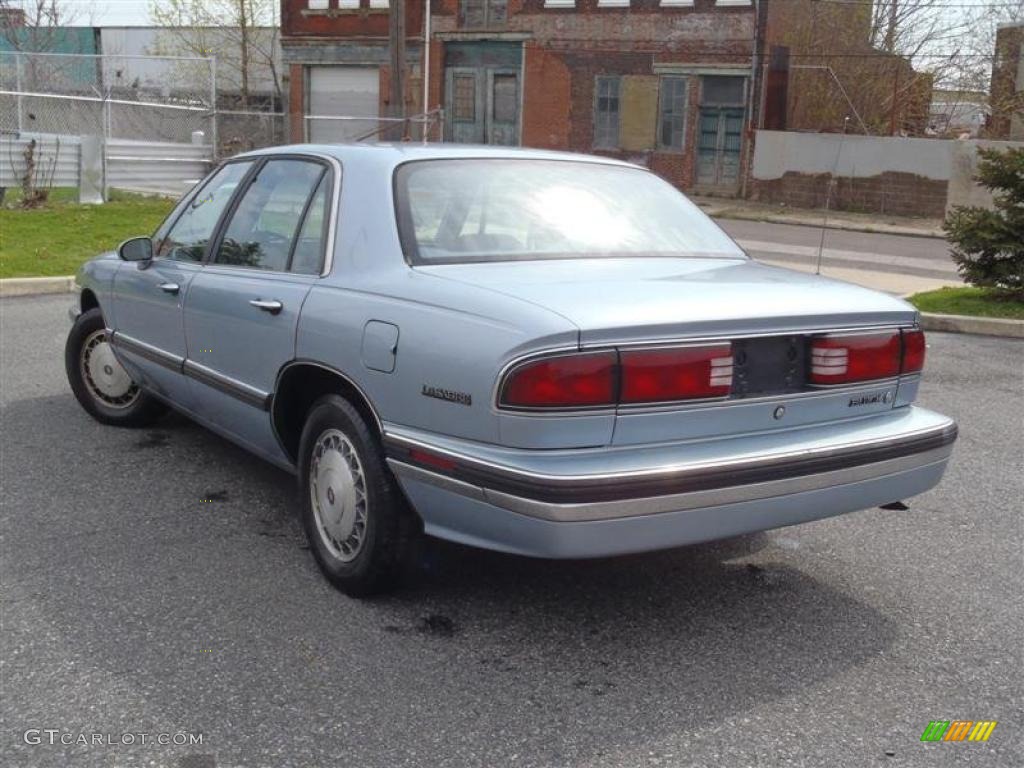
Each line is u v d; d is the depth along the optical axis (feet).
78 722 10.33
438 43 112.88
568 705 10.87
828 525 16.69
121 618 12.57
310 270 13.99
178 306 16.58
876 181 92.63
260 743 10.03
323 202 14.39
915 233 79.61
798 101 103.50
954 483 19.01
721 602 13.58
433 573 14.11
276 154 16.03
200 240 16.88
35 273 39.01
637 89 103.55
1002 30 98.68
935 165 89.92
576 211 14.35
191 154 72.33
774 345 12.00
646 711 10.80
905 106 105.50
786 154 96.53
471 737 10.22
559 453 10.80
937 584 14.40
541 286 11.78
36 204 56.80
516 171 14.69
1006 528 16.67
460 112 113.60
